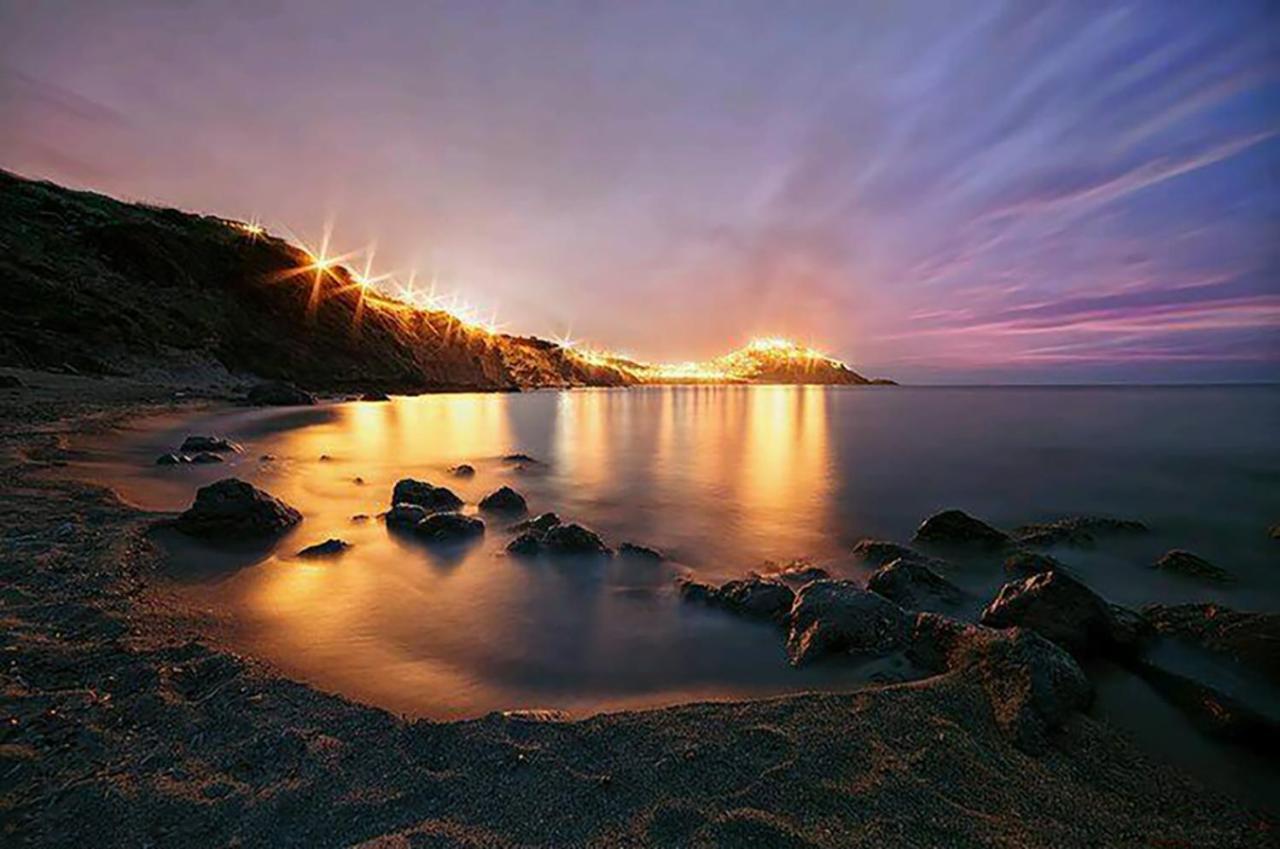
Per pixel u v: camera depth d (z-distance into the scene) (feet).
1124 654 21.35
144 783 12.37
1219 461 76.02
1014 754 14.87
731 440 103.40
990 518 47.50
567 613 24.81
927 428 125.70
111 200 233.96
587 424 136.46
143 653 17.83
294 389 140.26
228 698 15.78
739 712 16.20
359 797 12.35
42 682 15.87
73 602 21.07
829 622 21.57
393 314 276.21
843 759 14.11
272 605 23.53
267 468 54.49
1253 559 36.63
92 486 38.17
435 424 117.08
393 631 22.02
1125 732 16.61
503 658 20.45
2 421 63.52
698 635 22.95
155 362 150.92
